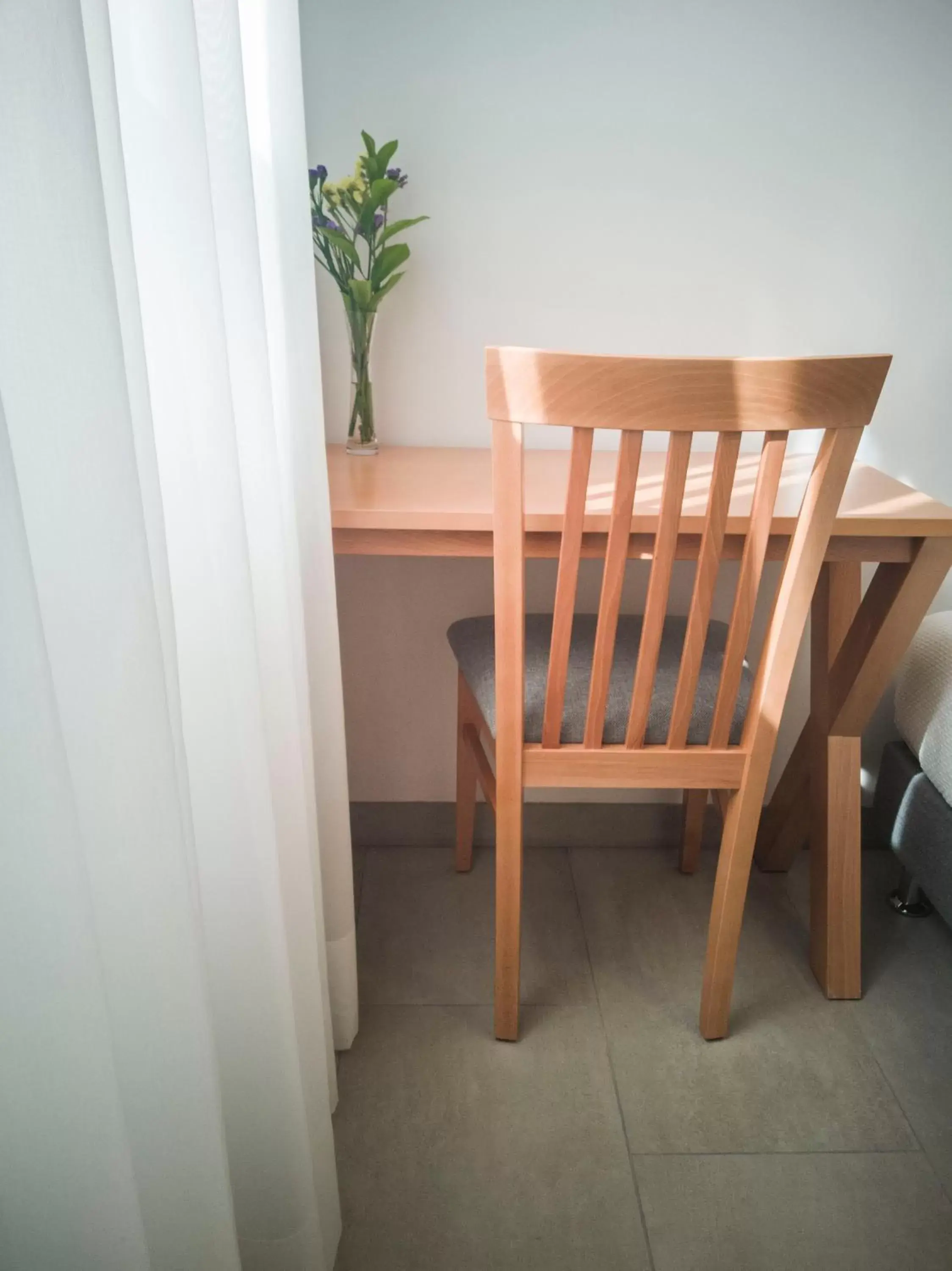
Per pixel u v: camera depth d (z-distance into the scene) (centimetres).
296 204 107
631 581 193
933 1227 124
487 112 165
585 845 205
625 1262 119
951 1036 155
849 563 160
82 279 53
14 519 46
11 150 49
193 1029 69
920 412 184
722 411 113
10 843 49
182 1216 73
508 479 120
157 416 75
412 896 188
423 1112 139
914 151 168
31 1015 52
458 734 186
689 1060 149
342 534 144
